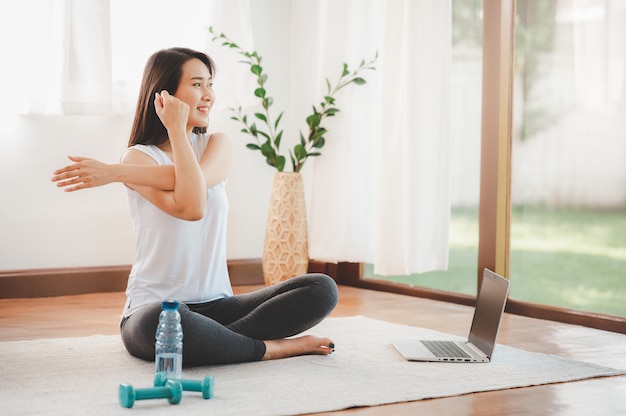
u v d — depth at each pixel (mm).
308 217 4898
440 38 3957
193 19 4367
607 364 2639
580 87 3469
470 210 3984
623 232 3309
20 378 2221
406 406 2020
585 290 3455
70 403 1949
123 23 4184
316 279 2535
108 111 4027
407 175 3979
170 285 2465
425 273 4227
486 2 3838
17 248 4039
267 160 4492
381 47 4098
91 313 3520
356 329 3119
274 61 4809
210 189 2521
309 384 2189
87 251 4215
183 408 1913
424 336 2998
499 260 3793
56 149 4113
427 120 3961
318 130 4402
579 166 3475
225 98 4465
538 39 3643
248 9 4496
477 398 2119
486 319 2689
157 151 2500
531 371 2430
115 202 4281
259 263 4766
